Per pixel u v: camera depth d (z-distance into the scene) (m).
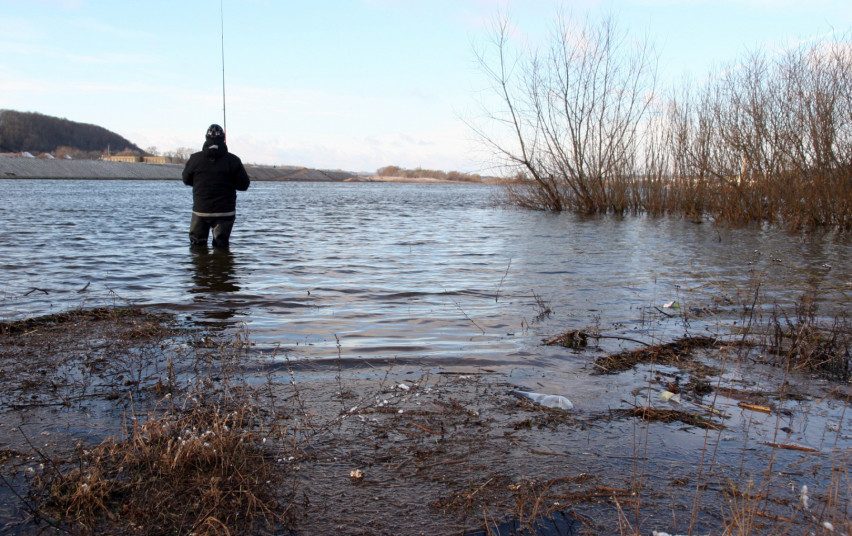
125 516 2.70
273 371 4.60
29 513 2.71
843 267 10.45
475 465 3.17
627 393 4.23
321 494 2.89
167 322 6.05
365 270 9.62
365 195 51.25
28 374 4.39
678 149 24.36
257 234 15.49
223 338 5.50
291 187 77.38
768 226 19.34
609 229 18.31
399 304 7.11
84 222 17.64
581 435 3.54
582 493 2.93
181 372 4.50
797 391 4.30
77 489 2.78
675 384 4.39
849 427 3.69
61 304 6.77
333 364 4.79
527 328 5.99
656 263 10.83
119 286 7.93
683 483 3.02
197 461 3.10
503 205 31.55
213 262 10.12
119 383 4.25
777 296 7.77
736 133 20.36
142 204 28.19
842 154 17.66
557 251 12.55
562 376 4.57
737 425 3.71
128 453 3.10
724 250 12.92
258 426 3.58
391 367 4.75
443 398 4.08
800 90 18.42
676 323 6.23
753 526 2.62
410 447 3.36
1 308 6.52
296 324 6.10
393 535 2.60
